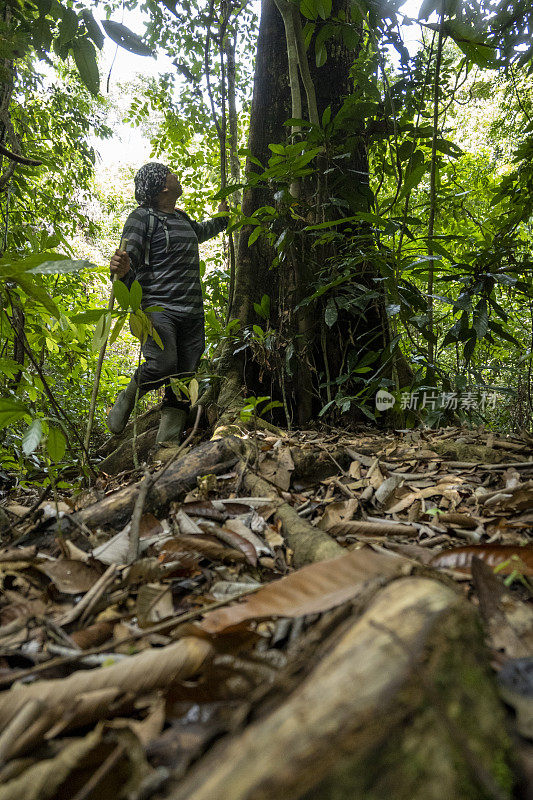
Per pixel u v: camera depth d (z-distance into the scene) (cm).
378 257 321
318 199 369
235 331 383
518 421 424
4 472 308
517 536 156
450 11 326
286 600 96
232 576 141
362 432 353
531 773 62
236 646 96
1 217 360
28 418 250
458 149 359
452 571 127
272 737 60
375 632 74
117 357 587
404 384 409
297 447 242
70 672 100
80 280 446
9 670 98
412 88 365
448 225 472
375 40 373
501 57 348
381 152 397
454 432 280
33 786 69
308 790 54
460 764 58
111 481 267
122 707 84
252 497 193
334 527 168
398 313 342
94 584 134
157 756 74
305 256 364
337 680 66
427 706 61
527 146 392
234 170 479
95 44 233
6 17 273
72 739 80
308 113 399
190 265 351
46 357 398
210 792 56
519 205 395
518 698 72
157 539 159
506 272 322
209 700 83
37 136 518
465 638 74
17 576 139
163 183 348
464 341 336
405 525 169
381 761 56
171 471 202
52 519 172
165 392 348
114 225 1052
